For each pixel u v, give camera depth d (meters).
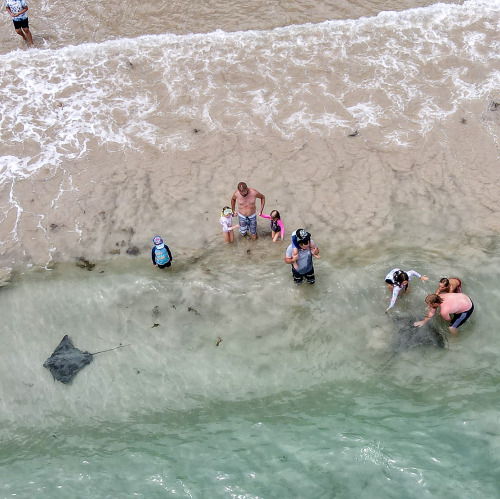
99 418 8.30
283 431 7.89
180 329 9.02
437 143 11.09
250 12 14.20
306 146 11.22
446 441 7.52
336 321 8.89
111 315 9.23
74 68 13.05
